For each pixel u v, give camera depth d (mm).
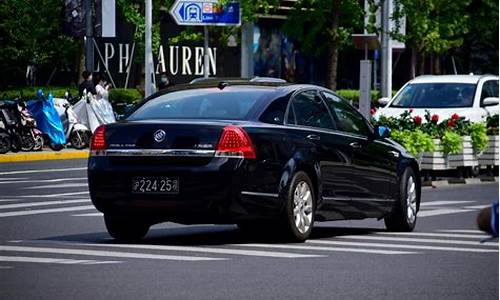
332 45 93312
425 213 37688
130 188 27656
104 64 99438
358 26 92938
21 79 96125
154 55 103438
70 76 98250
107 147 28000
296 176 28203
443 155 50438
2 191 44938
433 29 102875
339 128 30250
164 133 27562
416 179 32688
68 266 23609
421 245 28156
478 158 52531
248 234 30734
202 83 29438
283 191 27859
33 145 65688
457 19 105062
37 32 91688
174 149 27438
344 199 29781
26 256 25312
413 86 56562
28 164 60188
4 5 91688
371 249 27109
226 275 22297
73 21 79875
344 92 105500
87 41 79375
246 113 28188
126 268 23281
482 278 22203
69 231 31250
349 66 122000
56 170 56156
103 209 28031
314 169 28766
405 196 32000
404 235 30812
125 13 91500
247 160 27312
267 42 111500
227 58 109188
